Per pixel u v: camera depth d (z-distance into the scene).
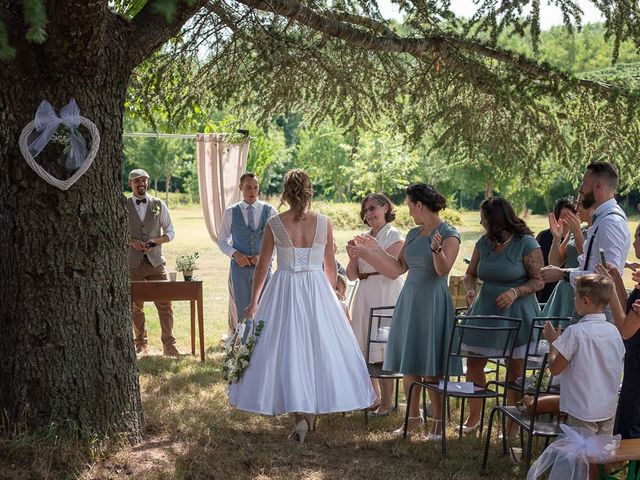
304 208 5.50
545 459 4.20
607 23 5.46
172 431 5.32
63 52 4.39
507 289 5.52
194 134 9.85
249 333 5.46
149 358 8.58
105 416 4.86
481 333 5.52
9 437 4.63
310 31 6.32
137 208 8.88
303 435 5.34
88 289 4.80
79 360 4.77
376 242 6.01
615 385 4.34
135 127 24.81
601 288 4.31
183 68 6.80
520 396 5.64
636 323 4.37
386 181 31.38
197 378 7.57
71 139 4.59
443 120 6.91
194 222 37.03
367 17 5.86
